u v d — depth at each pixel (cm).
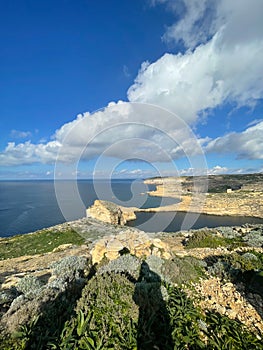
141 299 384
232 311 417
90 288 408
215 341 337
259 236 1045
